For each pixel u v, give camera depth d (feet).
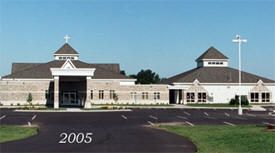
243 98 226.58
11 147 58.65
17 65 251.80
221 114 144.97
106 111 160.35
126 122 107.55
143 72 422.82
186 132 80.12
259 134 69.97
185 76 248.11
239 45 150.41
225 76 251.60
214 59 262.26
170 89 240.94
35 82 211.20
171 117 127.13
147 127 93.09
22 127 90.48
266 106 213.66
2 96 208.03
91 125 97.81
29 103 194.59
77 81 209.56
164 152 54.70
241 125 95.04
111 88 223.30
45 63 232.73
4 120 111.75
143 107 197.67
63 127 91.97
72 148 57.82
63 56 242.58
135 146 60.18
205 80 244.63
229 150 56.13
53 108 174.50
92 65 236.63
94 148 57.82
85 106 181.88
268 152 53.21
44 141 65.67
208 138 69.51
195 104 232.32
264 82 248.73
